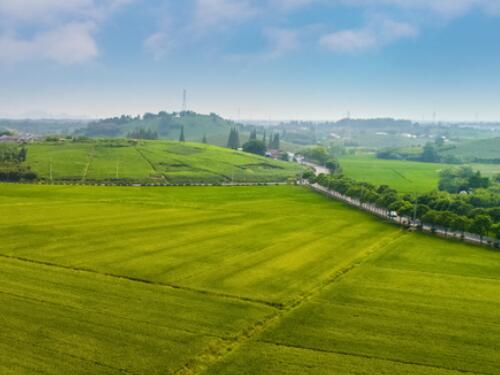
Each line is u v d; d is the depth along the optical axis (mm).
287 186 185625
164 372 36719
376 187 148750
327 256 74688
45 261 65875
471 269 69875
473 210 105500
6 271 60469
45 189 145750
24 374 35406
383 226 103812
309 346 42188
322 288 58625
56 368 36500
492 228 86938
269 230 94125
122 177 193500
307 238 87688
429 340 44188
